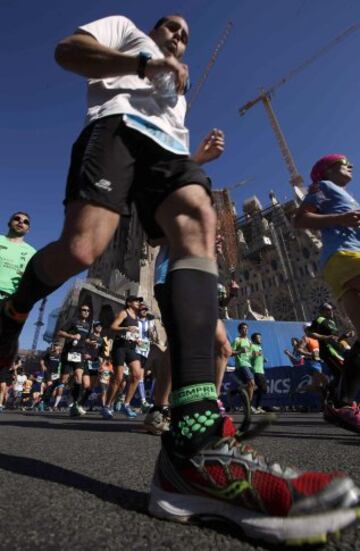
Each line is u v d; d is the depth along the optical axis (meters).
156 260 3.01
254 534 0.83
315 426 4.51
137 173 1.34
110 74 1.29
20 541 0.84
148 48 1.46
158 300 2.79
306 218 2.85
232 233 78.81
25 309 1.36
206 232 1.21
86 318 8.20
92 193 1.18
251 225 79.50
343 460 1.93
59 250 1.21
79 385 7.77
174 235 1.24
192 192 1.24
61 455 2.17
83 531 0.90
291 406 11.91
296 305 64.50
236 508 0.87
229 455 0.89
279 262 69.88
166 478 0.99
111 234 1.23
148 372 14.42
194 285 1.12
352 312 2.68
